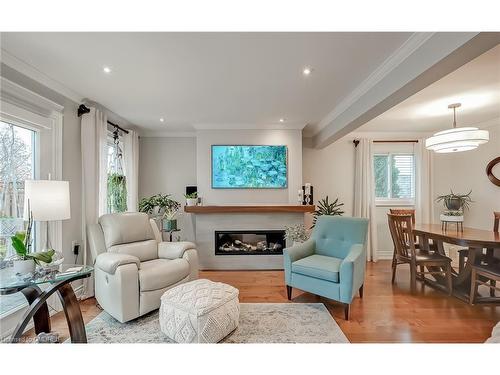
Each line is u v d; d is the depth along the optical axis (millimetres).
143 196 4680
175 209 4438
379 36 1849
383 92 2363
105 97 3012
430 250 3678
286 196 4285
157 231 3314
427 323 2324
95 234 2766
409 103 3217
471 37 1434
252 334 2139
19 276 1748
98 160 3127
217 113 3643
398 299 2840
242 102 3207
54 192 2006
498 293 2918
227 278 3584
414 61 1928
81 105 2975
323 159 4875
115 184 3699
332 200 4875
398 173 4871
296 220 4090
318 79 2562
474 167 4328
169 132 4691
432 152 4719
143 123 4137
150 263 2818
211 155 4223
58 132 2662
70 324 1850
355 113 2957
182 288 2197
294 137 4297
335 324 2295
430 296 2924
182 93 2914
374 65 2283
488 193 4129
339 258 2910
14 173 2283
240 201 4254
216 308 1984
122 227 2861
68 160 2838
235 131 4254
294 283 2766
